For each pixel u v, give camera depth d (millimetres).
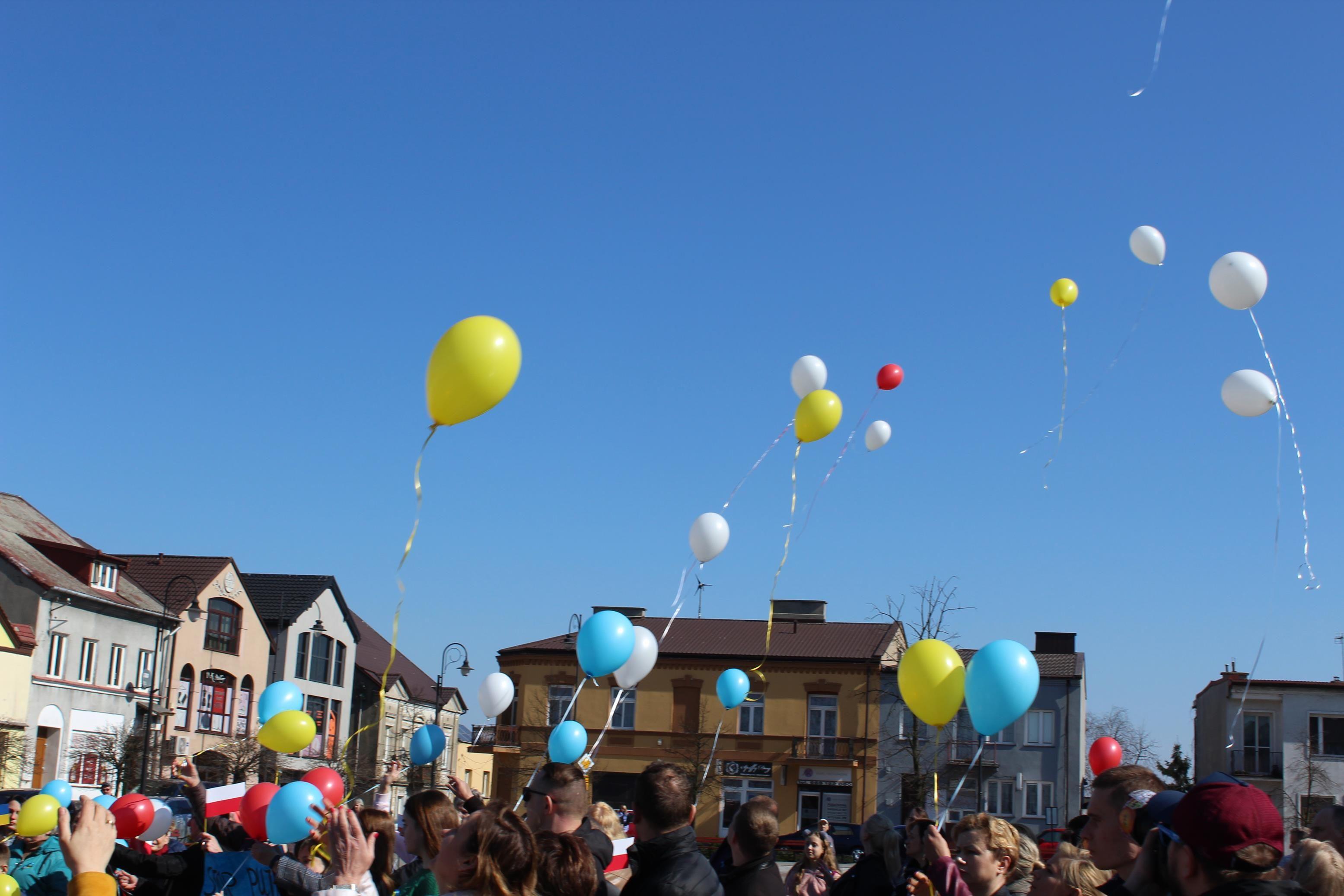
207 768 32250
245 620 47250
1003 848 5812
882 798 44906
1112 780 5008
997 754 44250
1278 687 41438
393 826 6727
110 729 38844
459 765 63969
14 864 8859
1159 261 11867
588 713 47344
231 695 46188
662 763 5770
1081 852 5547
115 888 4387
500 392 7715
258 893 6648
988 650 7504
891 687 45938
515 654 48469
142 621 41250
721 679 13789
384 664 59188
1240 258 10305
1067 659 46219
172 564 45906
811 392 13289
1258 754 41375
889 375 14188
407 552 7902
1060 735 43906
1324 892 5086
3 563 36469
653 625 49812
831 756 45562
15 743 33656
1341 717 40781
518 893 4555
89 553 39156
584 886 5117
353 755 52375
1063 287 13305
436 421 7898
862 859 7789
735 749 46156
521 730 47469
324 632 43531
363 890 4797
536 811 6027
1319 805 39750
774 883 6328
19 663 34938
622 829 8984
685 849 5566
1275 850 3676
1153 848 4277
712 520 12656
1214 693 45188
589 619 9859
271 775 41688
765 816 6402
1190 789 4051
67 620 37531
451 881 4547
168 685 42469
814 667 46469
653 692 47312
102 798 7742
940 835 5852
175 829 11320
